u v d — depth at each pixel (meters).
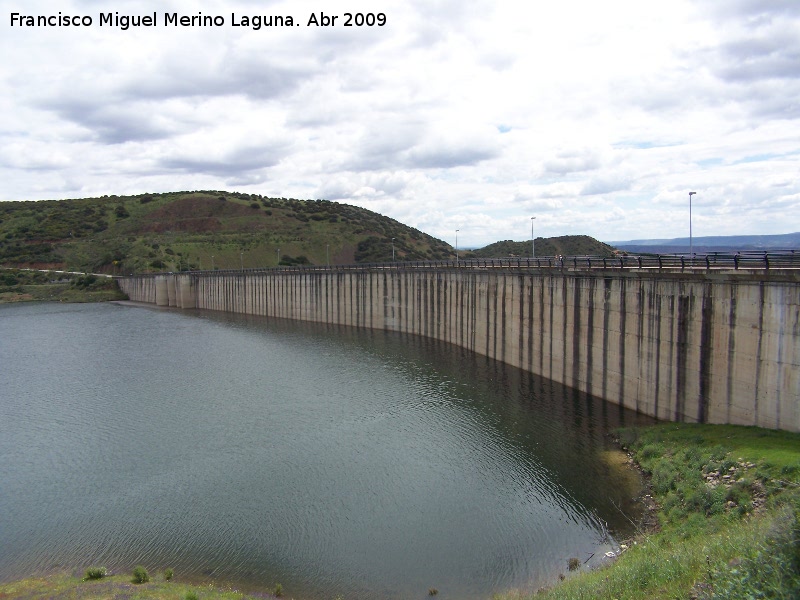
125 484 40.28
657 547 25.38
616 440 41.28
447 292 84.31
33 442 49.50
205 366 77.12
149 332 111.56
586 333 52.72
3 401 62.38
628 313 46.72
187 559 30.84
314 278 119.69
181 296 165.12
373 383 63.22
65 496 38.94
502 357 69.62
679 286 40.97
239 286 147.25
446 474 38.84
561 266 56.88
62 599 27.30
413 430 47.38
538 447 41.41
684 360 40.97
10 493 39.75
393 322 100.00
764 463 29.44
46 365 81.19
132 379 71.00
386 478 38.88
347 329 106.69
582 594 21.75
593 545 29.47
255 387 64.38
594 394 52.16
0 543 33.28
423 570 28.70
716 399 38.56
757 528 20.80
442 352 78.44
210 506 36.38
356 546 31.12
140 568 29.34
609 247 164.00
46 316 142.50
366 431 47.88
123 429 51.88
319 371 70.75
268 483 39.16
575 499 33.88
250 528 33.47
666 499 31.50
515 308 65.69
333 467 41.06
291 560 30.17
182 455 45.00
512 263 72.12
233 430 50.06
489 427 46.25
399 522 33.28
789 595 15.02
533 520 32.38
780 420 34.09
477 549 30.16
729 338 37.28
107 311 154.38
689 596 17.86
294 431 48.91
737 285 36.47
